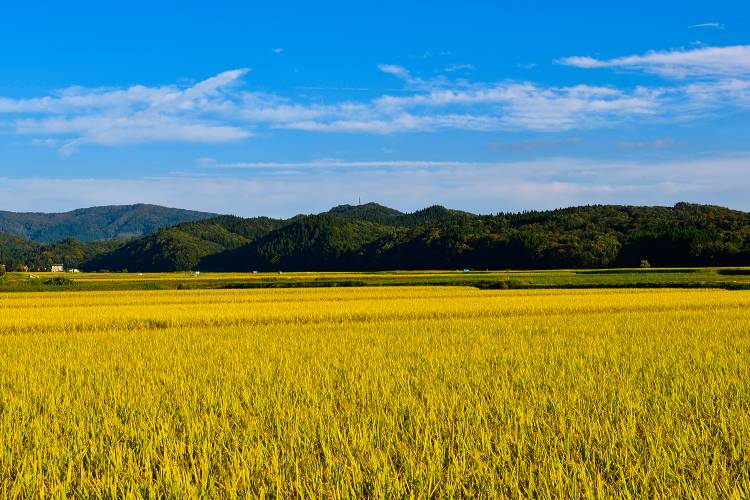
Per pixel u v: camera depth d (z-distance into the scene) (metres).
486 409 8.67
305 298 39.53
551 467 6.30
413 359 13.72
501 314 27.06
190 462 6.78
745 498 5.58
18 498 5.88
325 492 5.89
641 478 6.03
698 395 9.34
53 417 8.41
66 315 26.11
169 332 20.11
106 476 6.30
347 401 9.39
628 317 23.84
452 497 5.73
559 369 12.15
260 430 7.79
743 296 35.78
